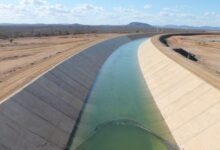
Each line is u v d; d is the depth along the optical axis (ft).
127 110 143.33
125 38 499.92
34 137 99.86
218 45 433.07
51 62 191.01
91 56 257.55
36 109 115.65
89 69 217.56
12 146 89.15
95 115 135.85
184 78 161.58
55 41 422.00
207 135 103.60
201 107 121.70
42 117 113.80
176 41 500.74
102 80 201.57
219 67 249.55
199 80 144.97
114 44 398.01
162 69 207.51
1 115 96.68
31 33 654.53
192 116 120.47
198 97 130.82
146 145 108.27
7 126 94.84
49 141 103.50
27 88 123.65
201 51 358.43
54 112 123.24
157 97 161.58
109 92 172.96
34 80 135.64
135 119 131.75
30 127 103.14
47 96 131.13
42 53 277.44
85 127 122.83
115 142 108.99
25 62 218.38
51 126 112.57
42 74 148.56
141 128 121.19
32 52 292.20
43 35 579.48
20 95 114.93
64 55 224.33
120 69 243.19
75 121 126.72
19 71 170.30
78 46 302.66
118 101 156.56
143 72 232.12
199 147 101.55
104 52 314.14
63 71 173.68
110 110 142.72
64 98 141.38
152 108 147.64
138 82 200.03
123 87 185.26
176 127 120.98
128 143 107.86
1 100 106.63
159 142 110.52
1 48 325.62
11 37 501.56
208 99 123.34
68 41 416.87
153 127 124.57
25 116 106.22
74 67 195.93
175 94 150.00
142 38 587.27
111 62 275.18
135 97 164.96
